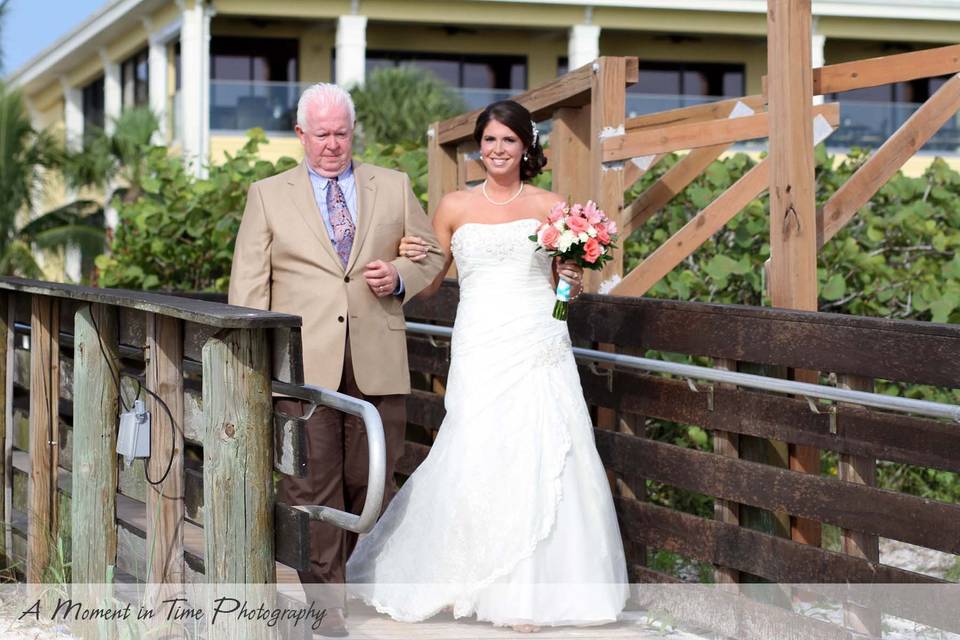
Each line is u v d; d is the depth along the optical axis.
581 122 10.96
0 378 9.48
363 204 8.63
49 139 32.91
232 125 34.56
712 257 13.69
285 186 8.58
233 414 6.50
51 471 8.81
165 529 7.26
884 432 7.02
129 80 43.31
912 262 14.88
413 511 8.59
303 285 8.45
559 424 8.38
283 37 37.94
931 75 9.59
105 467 7.83
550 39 39.50
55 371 8.82
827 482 7.38
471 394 8.55
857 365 7.11
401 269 8.61
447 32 38.97
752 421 7.95
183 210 15.22
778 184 8.59
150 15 36.94
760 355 7.80
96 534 7.87
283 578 9.63
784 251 8.54
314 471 8.34
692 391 8.45
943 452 6.66
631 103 35.56
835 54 40.41
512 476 8.22
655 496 13.15
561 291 8.70
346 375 8.52
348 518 6.56
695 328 8.34
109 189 35.06
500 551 8.12
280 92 34.81
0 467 9.48
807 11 8.51
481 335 8.66
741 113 11.03
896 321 6.87
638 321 8.88
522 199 9.06
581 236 8.43
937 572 12.17
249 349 6.50
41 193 33.38
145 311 7.44
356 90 32.81
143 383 7.52
